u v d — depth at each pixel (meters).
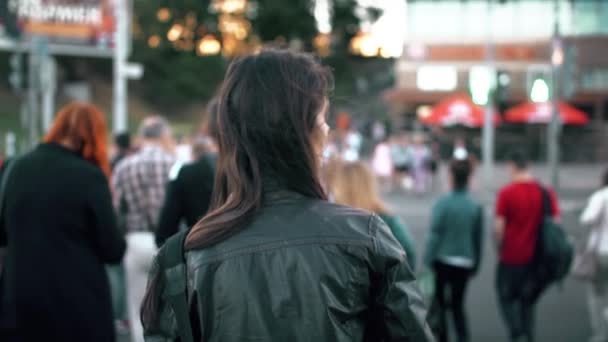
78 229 4.36
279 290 2.01
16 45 20.00
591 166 41.12
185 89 50.53
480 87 24.77
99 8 29.92
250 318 2.00
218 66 52.00
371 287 2.06
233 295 2.02
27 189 4.34
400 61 49.50
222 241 2.10
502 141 42.47
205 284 2.06
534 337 8.34
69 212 4.33
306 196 2.15
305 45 59.44
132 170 7.08
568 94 23.94
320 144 2.22
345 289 2.02
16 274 4.29
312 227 2.07
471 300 10.40
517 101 47.19
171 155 7.32
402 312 2.04
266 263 2.04
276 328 1.99
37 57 18.08
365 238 2.06
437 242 7.44
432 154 29.53
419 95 49.28
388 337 2.08
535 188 7.64
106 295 4.44
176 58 53.16
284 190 2.14
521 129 43.88
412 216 21.20
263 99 2.14
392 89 52.34
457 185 7.54
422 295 2.10
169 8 54.25
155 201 7.06
